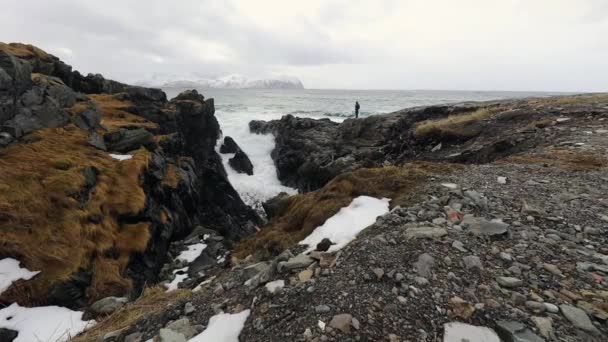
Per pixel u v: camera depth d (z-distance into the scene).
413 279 4.33
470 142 16.50
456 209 6.58
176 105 31.25
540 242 5.17
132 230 12.86
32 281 8.74
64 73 26.89
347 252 5.37
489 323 3.56
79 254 9.92
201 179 25.84
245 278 5.89
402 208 6.98
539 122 14.71
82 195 11.80
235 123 46.03
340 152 26.61
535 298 3.89
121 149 17.95
